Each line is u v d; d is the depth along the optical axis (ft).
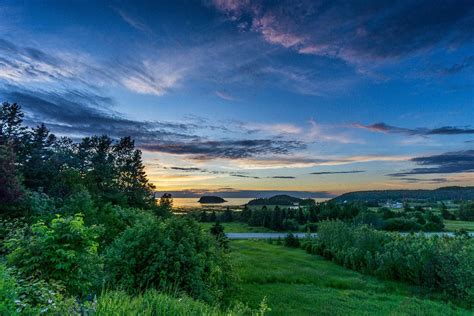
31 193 67.51
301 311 59.36
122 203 130.11
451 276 80.94
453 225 261.24
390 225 228.63
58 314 16.05
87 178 132.67
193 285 38.24
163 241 40.09
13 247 25.04
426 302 71.92
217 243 57.62
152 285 35.14
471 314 63.98
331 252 131.95
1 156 60.75
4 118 133.59
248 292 71.05
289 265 114.01
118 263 37.11
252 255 136.15
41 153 137.39
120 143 192.75
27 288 17.58
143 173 191.83
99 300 16.76
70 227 24.23
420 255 88.38
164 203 165.99
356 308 63.41
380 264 98.53
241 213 362.33
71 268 23.41
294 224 279.08
